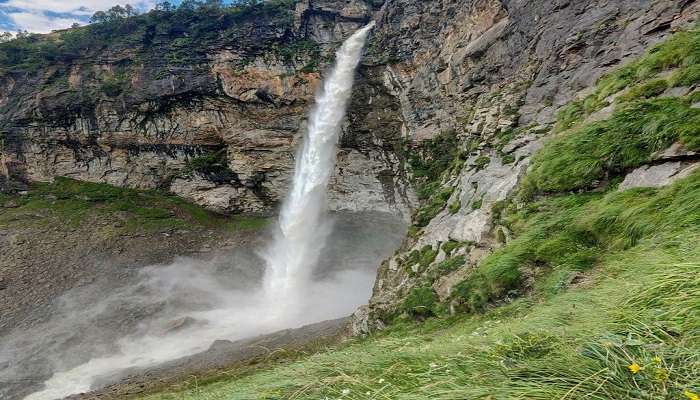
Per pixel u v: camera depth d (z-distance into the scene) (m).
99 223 46.38
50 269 37.72
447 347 4.53
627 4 20.36
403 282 17.36
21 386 22.94
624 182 10.17
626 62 17.47
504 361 3.30
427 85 48.16
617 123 11.61
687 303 3.42
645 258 6.05
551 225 10.77
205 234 47.97
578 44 21.80
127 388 19.78
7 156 51.38
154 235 45.75
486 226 14.61
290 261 42.31
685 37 13.34
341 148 52.50
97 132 54.53
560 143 13.64
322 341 18.47
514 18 32.22
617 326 3.54
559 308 5.33
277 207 54.03
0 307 31.89
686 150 8.84
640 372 2.61
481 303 10.55
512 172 16.84
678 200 7.56
